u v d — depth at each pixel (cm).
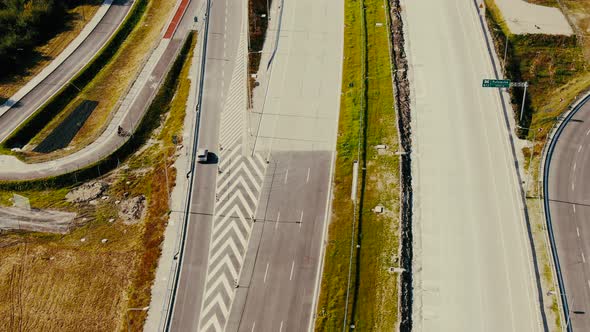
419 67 12431
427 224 9719
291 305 8669
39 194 10669
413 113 11494
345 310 8550
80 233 10012
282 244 9456
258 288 8900
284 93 12081
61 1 15262
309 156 10794
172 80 12744
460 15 13675
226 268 9188
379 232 9512
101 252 9662
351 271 8969
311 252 9325
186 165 10775
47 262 9550
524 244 9375
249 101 11938
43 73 13325
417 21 13588
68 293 9081
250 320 8531
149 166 11119
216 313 8644
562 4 14150
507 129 11150
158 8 15162
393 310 8538
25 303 8969
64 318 8750
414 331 8412
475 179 10331
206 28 13838
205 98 12125
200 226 9800
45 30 14625
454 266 9144
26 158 11212
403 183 10175
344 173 10444
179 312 8681
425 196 10112
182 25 14062
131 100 12312
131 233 9969
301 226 9694
